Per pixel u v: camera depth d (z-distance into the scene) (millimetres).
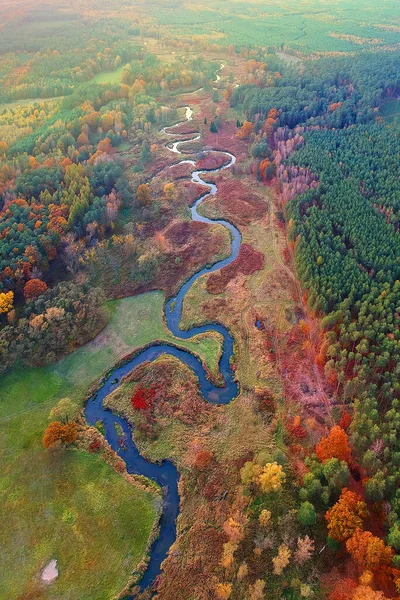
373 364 86312
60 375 100062
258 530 69812
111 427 89938
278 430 85312
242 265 126625
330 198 130750
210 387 95688
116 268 127938
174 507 76688
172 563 68938
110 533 73188
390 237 112062
